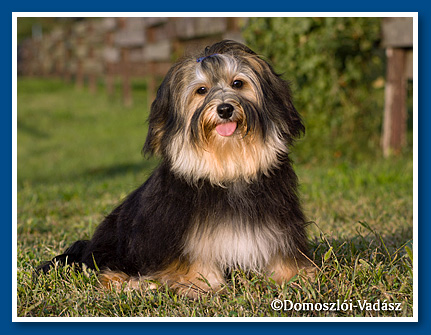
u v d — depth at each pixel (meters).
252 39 12.93
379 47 12.48
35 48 51.69
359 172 10.71
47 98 33.12
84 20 35.91
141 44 24.83
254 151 5.10
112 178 13.38
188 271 5.26
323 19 12.27
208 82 5.11
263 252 5.19
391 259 5.84
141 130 22.48
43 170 16.20
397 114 12.30
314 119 12.70
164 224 5.20
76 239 7.45
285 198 5.27
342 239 6.61
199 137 5.02
